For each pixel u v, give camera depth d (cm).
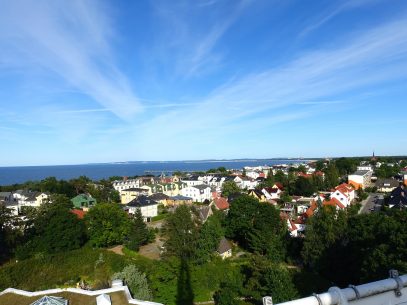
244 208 6244
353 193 10750
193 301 3988
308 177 12669
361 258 4006
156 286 3875
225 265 4712
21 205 10550
